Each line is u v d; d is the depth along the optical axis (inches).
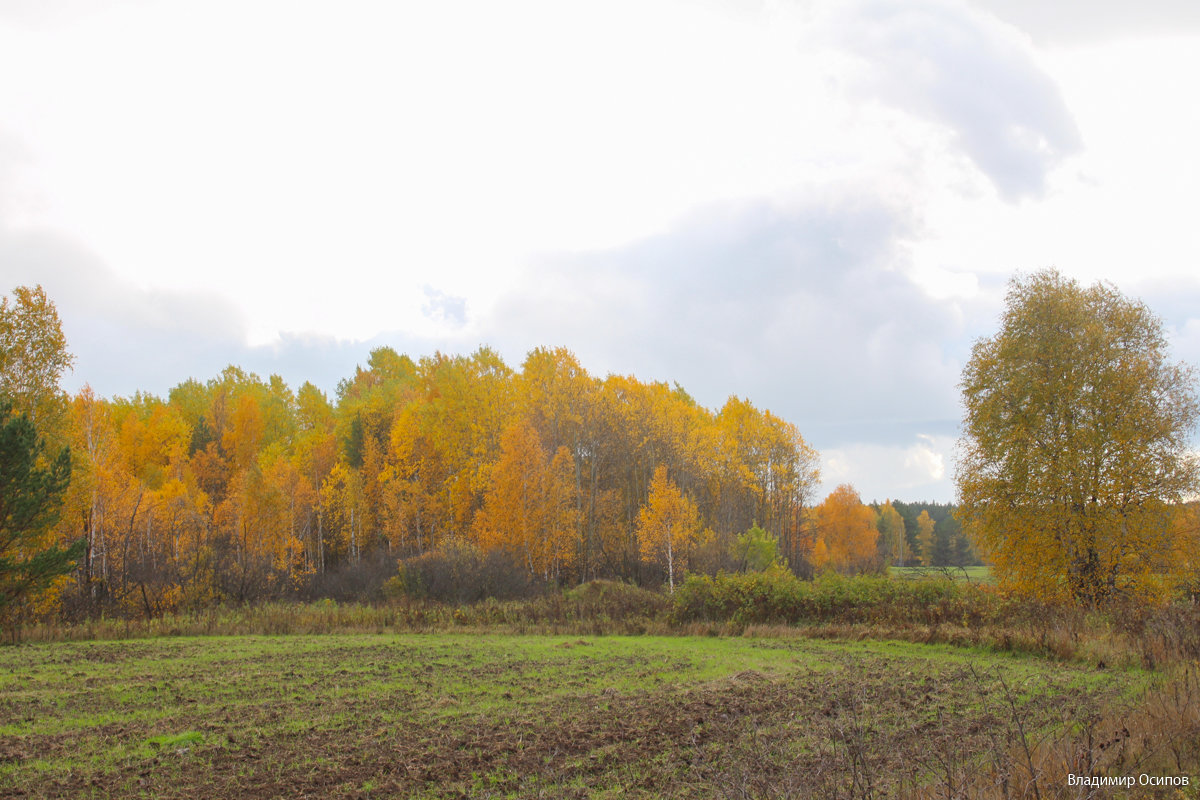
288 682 555.2
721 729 395.5
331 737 389.7
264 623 952.3
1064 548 1018.1
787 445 2559.1
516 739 382.9
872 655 676.1
